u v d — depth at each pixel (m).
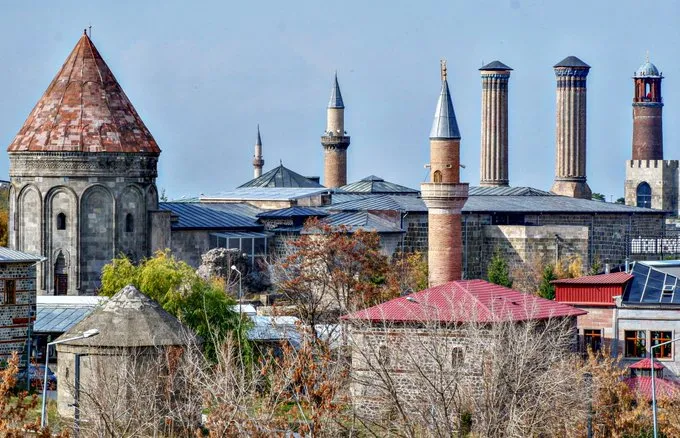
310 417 164.62
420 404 187.88
